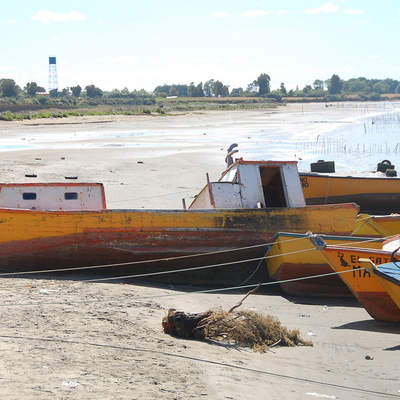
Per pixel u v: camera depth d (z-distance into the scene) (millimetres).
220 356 8359
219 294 13195
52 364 6887
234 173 16453
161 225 14133
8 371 6453
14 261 13570
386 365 8844
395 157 43938
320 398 7164
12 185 15055
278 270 13914
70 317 9258
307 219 15250
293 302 13180
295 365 8516
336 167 37875
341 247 11836
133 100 183000
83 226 13648
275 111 151125
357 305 13281
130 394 6223
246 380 7426
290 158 42219
